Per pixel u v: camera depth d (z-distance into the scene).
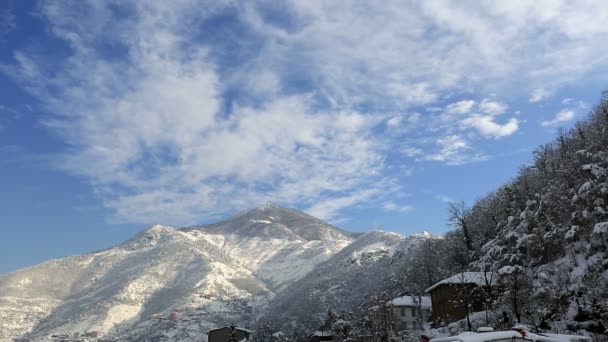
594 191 54.38
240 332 130.62
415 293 107.19
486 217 93.69
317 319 179.75
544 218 64.69
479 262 77.00
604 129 66.94
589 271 49.00
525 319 49.69
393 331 87.06
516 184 86.50
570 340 19.58
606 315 39.31
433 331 68.19
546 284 52.66
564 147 80.19
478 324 57.78
